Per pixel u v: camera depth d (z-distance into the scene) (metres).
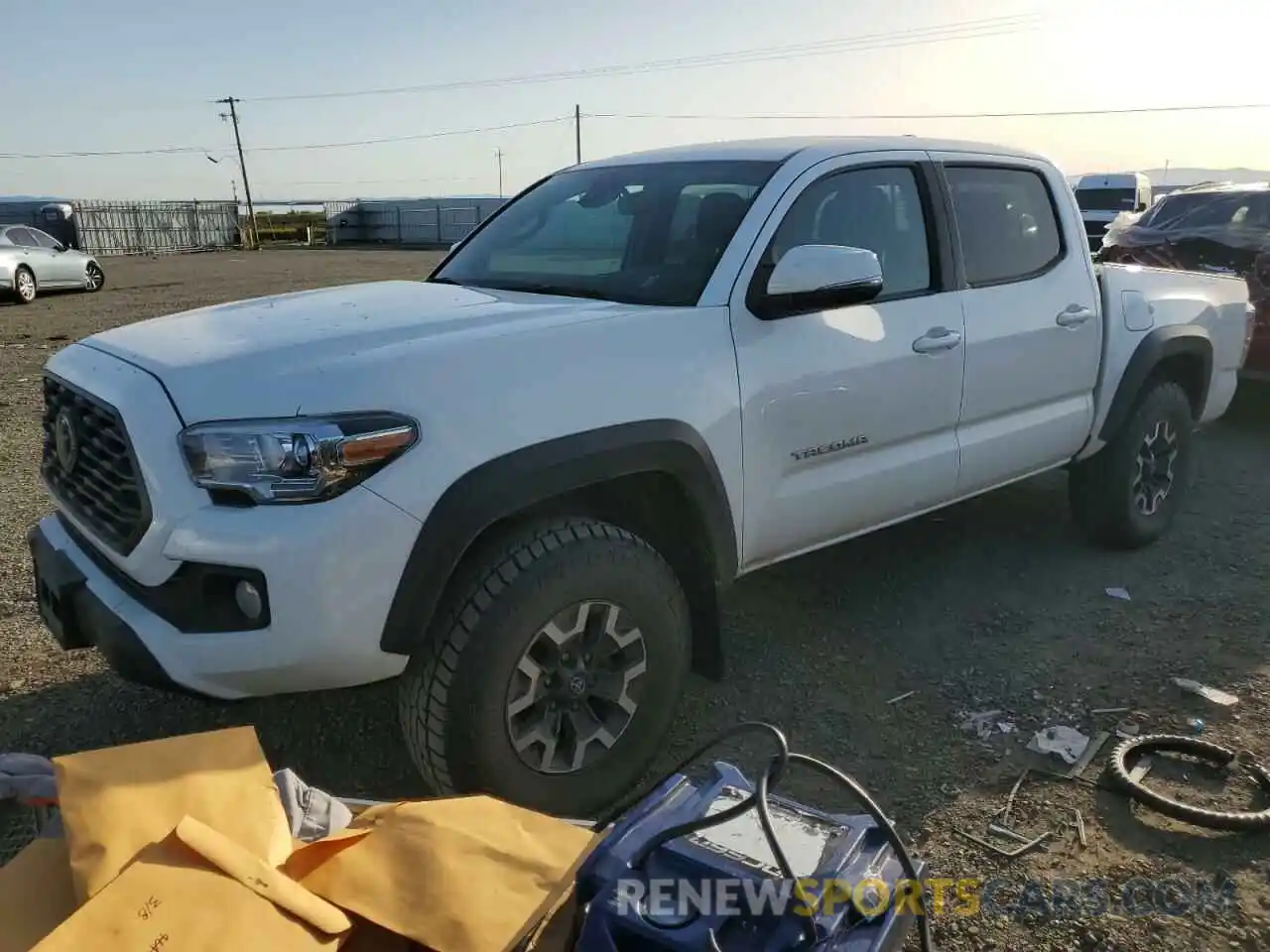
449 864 1.98
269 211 62.28
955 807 2.99
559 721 2.81
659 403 2.94
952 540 5.19
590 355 2.86
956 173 4.10
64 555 2.94
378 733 3.40
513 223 4.14
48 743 3.36
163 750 2.15
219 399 2.50
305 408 2.45
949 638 4.11
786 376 3.31
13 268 17.33
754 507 3.29
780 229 3.43
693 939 1.73
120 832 1.93
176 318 3.17
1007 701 3.61
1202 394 5.21
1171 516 5.17
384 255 36.53
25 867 1.95
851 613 4.35
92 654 3.95
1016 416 4.30
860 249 3.44
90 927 1.67
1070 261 4.50
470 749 2.64
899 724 3.47
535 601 2.64
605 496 3.15
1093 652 3.98
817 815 2.12
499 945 1.82
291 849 2.03
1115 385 4.66
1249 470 6.60
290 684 2.52
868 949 1.79
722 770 2.31
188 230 47.66
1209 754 3.18
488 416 2.63
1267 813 2.83
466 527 2.56
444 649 2.60
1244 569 4.83
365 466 2.45
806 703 3.61
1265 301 7.17
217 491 2.46
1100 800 3.01
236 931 1.72
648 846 1.91
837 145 3.78
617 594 2.80
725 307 3.22
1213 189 8.45
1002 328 4.09
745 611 4.37
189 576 2.51
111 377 2.71
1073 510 5.05
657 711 2.98
